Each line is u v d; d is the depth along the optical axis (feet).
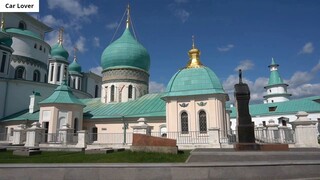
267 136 92.32
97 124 123.13
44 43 191.52
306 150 56.13
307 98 215.10
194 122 96.89
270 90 271.49
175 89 102.01
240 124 63.26
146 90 143.13
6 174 38.24
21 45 176.96
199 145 80.48
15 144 102.47
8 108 150.20
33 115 137.08
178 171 39.32
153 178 38.93
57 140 102.12
